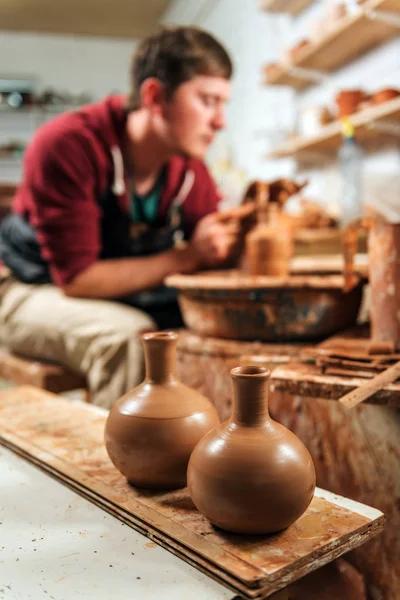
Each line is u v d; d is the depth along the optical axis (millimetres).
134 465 804
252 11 3787
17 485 896
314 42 2625
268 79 3135
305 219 2059
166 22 5258
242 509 658
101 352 1761
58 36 5672
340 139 2627
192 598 604
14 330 2027
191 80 1783
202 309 1423
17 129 5711
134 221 2111
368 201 2582
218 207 2340
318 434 1165
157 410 807
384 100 2135
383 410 1033
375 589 1066
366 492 1084
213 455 684
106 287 1821
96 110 1990
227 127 4434
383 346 1043
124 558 684
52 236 1839
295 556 642
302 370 1062
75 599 607
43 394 1363
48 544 718
